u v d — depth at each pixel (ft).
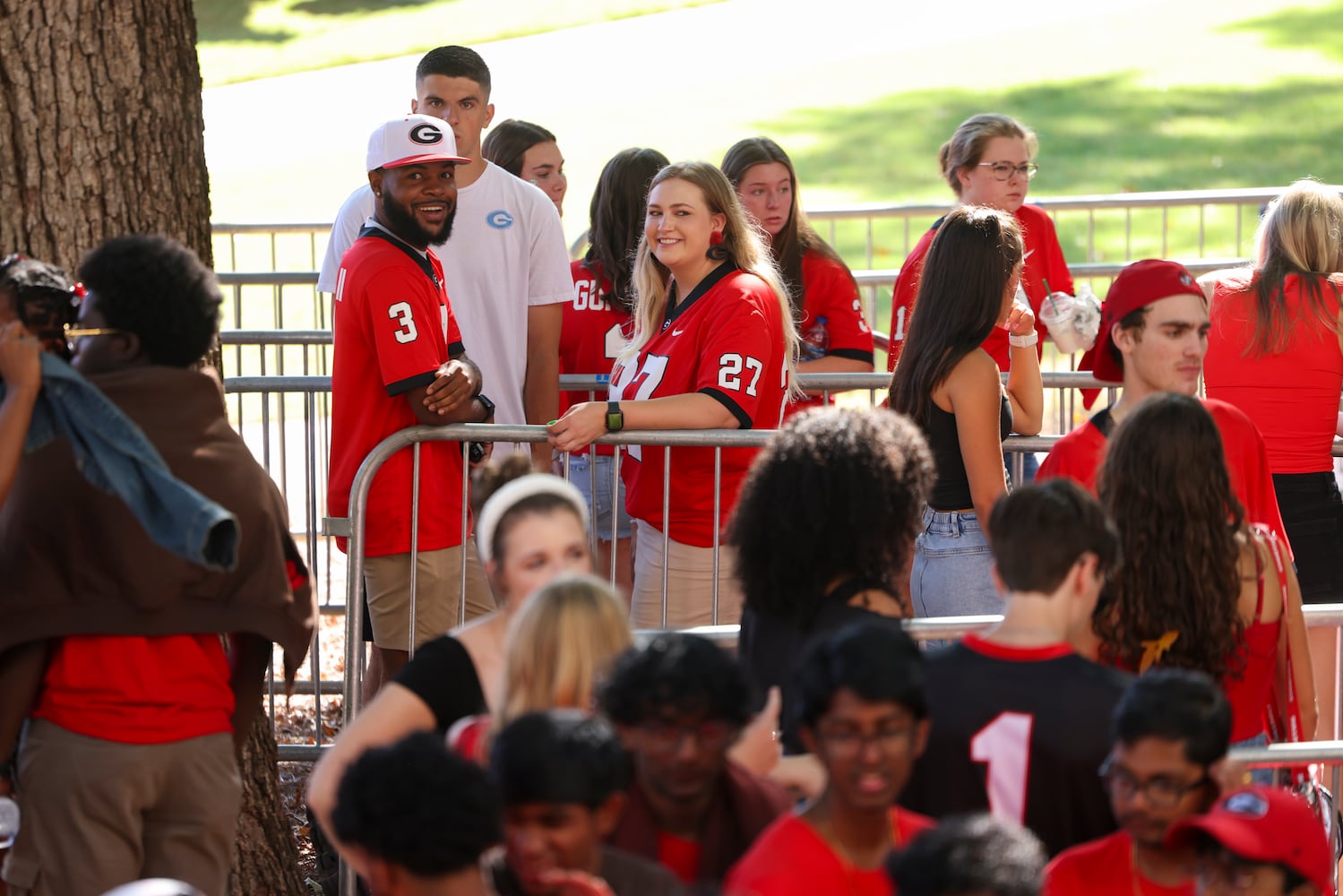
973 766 26.99
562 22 298.76
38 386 30.17
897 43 272.51
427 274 46.21
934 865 19.98
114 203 39.70
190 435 31.99
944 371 42.55
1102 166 186.50
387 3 312.71
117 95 39.68
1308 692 35.58
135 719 31.50
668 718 22.99
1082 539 27.94
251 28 296.92
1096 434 38.96
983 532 43.62
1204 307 39.09
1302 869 23.49
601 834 22.24
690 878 24.52
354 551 45.09
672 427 45.52
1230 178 176.45
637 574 50.29
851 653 23.24
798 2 310.86
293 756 52.95
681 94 241.96
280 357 63.36
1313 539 50.90
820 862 23.58
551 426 45.60
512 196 55.72
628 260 59.31
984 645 27.94
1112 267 81.56
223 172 200.95
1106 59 247.70
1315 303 49.93
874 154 200.95
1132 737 24.94
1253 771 35.63
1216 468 32.40
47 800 31.45
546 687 24.97
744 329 46.19
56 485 31.12
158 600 31.22
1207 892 24.22
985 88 237.45
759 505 29.76
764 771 28.14
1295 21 259.80
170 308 32.19
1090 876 25.85
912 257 57.93
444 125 45.93
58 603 31.09
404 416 46.50
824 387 56.85
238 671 34.60
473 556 49.26
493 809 20.77
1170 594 32.24
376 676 51.01
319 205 179.01
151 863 32.68
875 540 29.37
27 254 38.83
